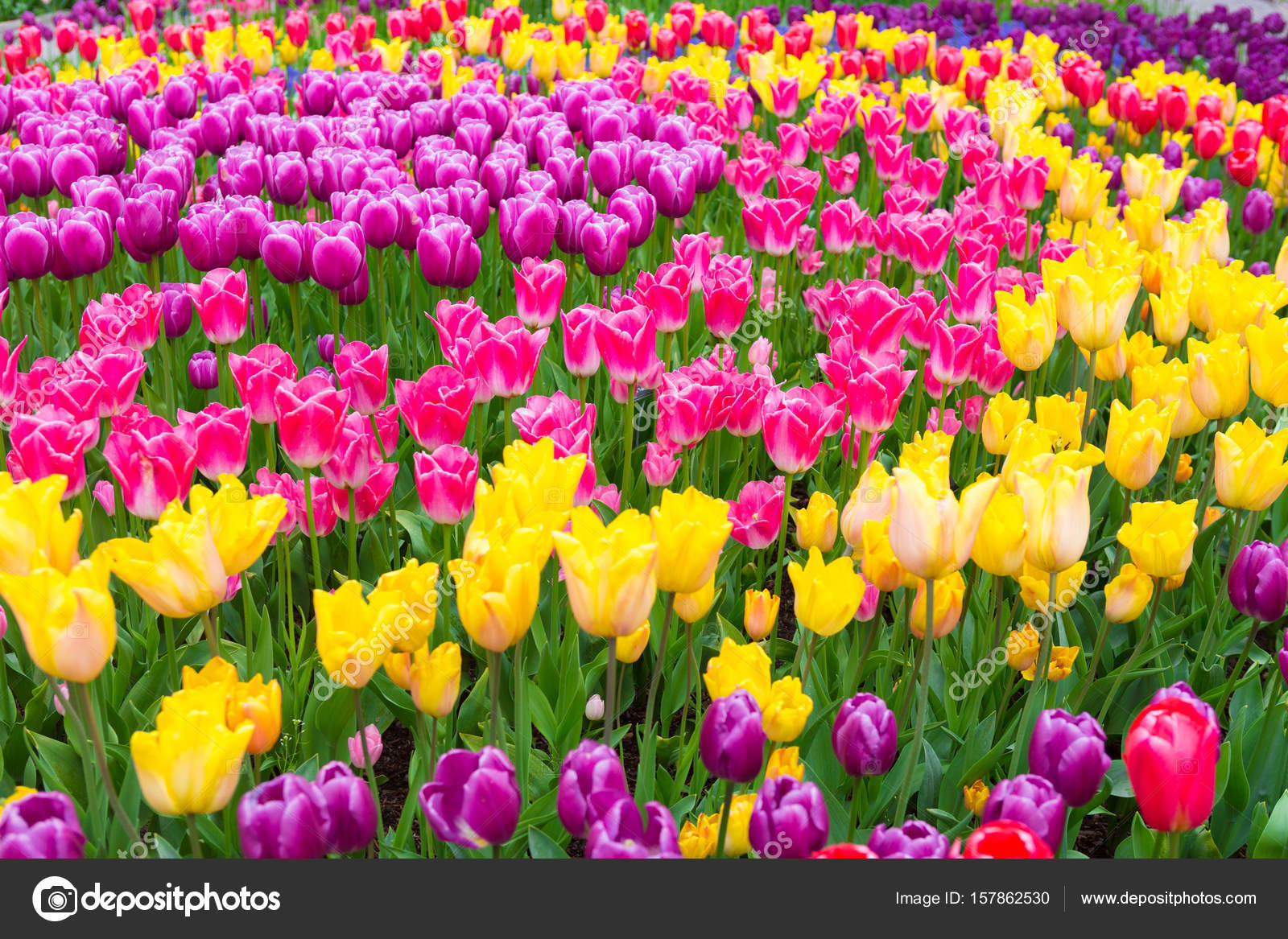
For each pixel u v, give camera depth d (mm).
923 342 4000
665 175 4836
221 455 3074
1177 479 4438
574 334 3539
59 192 5289
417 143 5656
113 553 2119
